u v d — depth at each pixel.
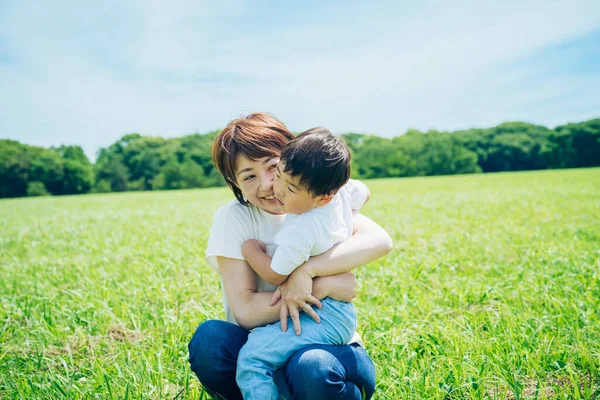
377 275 5.52
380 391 2.74
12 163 72.19
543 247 6.77
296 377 2.19
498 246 7.21
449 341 3.42
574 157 85.81
